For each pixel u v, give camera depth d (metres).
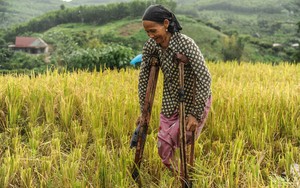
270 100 5.71
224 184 3.69
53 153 3.99
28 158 3.94
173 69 3.40
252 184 3.50
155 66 3.51
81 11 160.12
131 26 137.75
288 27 198.38
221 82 7.44
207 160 4.20
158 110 5.17
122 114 5.01
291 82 8.06
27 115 5.35
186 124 3.46
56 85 6.19
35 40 106.06
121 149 4.32
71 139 4.79
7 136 4.80
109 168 3.69
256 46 125.31
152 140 4.33
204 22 139.25
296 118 5.46
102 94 5.68
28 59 81.00
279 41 161.75
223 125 4.88
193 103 3.39
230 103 5.38
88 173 3.82
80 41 110.00
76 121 5.02
